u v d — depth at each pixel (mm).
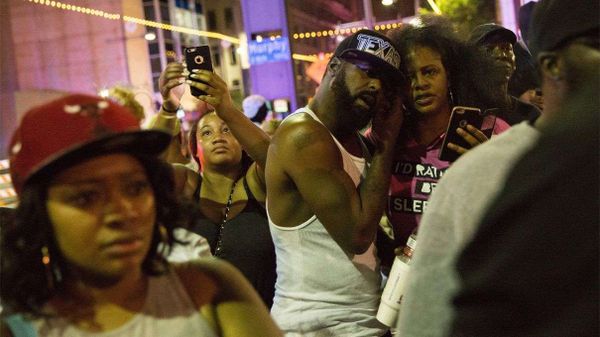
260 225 3227
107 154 1345
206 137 3346
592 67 1219
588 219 1052
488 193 1382
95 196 1338
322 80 2434
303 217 2375
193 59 2990
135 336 1421
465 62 2664
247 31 13805
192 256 1832
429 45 2535
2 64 25281
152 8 33969
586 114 1107
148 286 1469
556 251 1070
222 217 3297
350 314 2373
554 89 1309
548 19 1279
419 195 2588
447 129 2434
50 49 29547
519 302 1113
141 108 3361
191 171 3436
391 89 2375
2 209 1613
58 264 1403
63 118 1320
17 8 28375
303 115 2365
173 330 1445
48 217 1353
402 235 2627
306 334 2404
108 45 31062
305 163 2283
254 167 3297
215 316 1517
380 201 2320
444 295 1438
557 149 1101
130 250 1354
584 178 1062
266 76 13688
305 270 2391
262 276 3205
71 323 1419
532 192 1102
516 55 3326
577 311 1058
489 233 1159
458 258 1224
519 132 1396
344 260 2365
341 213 2268
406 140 2617
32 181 1337
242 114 3041
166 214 1476
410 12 19125
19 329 1429
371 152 2596
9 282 1375
